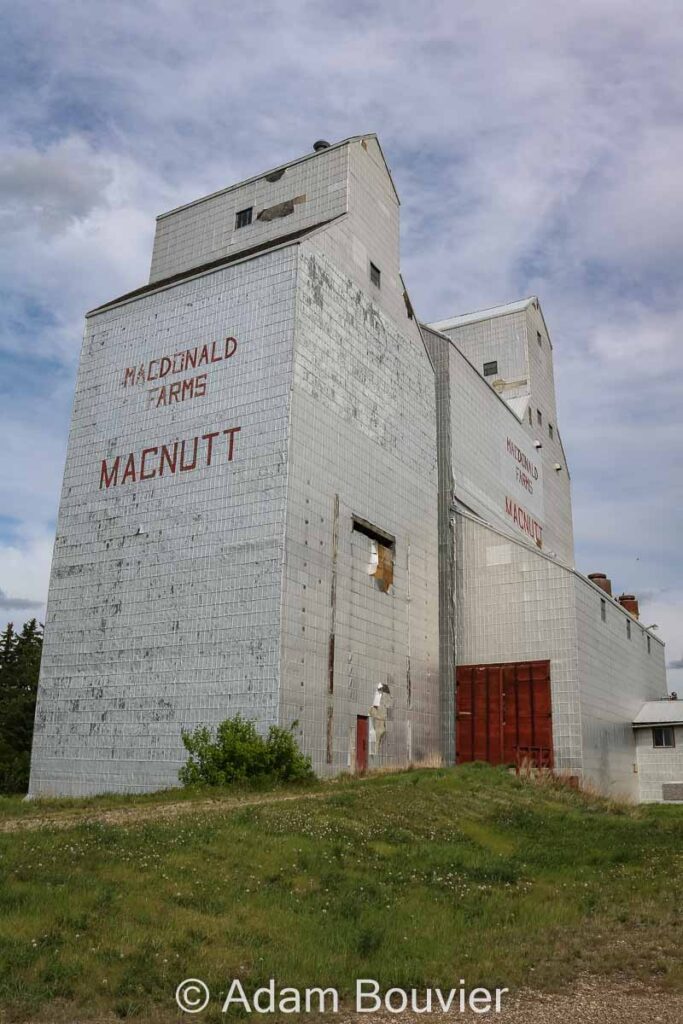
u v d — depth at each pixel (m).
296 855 16.02
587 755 35.38
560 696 35.72
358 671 31.00
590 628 38.28
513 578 37.91
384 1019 9.87
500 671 37.09
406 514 36.00
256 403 30.22
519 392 56.03
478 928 13.64
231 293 32.56
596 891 16.20
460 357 44.12
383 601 33.31
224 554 29.11
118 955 10.74
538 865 18.33
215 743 27.11
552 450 58.78
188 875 14.01
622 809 27.73
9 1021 9.09
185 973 10.59
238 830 17.28
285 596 27.61
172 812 20.27
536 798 26.84
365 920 13.29
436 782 26.28
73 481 34.12
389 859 17.09
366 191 37.00
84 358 35.94
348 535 31.61
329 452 31.22
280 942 11.93
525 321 57.47
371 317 35.66
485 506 44.31
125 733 29.36
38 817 19.95
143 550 31.22
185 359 32.78
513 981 11.27
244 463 29.75
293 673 27.44
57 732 30.98
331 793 23.78
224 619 28.38
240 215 38.53
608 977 11.53
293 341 30.23
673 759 42.94
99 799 24.61
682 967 11.66
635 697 45.50
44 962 10.33
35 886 12.67
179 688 28.66
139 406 33.44
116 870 13.84
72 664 31.48
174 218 40.75
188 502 30.61
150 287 35.84
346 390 33.00
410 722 34.03
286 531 28.14
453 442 41.44
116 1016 9.49
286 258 31.62
